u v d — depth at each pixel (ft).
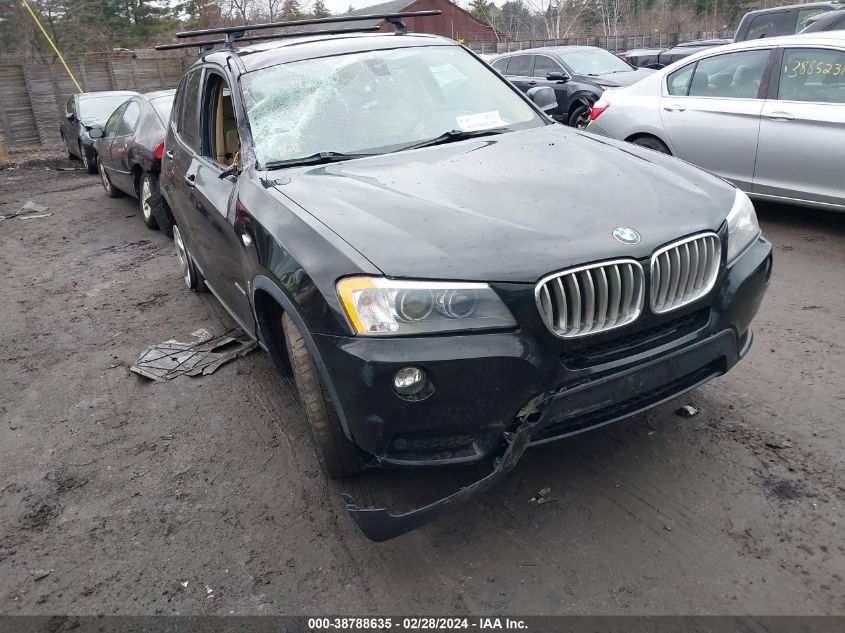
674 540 8.35
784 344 12.90
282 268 8.62
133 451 11.48
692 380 9.01
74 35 106.11
